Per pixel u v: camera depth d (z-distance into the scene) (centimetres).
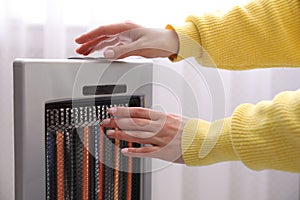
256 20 73
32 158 58
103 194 71
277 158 60
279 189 131
